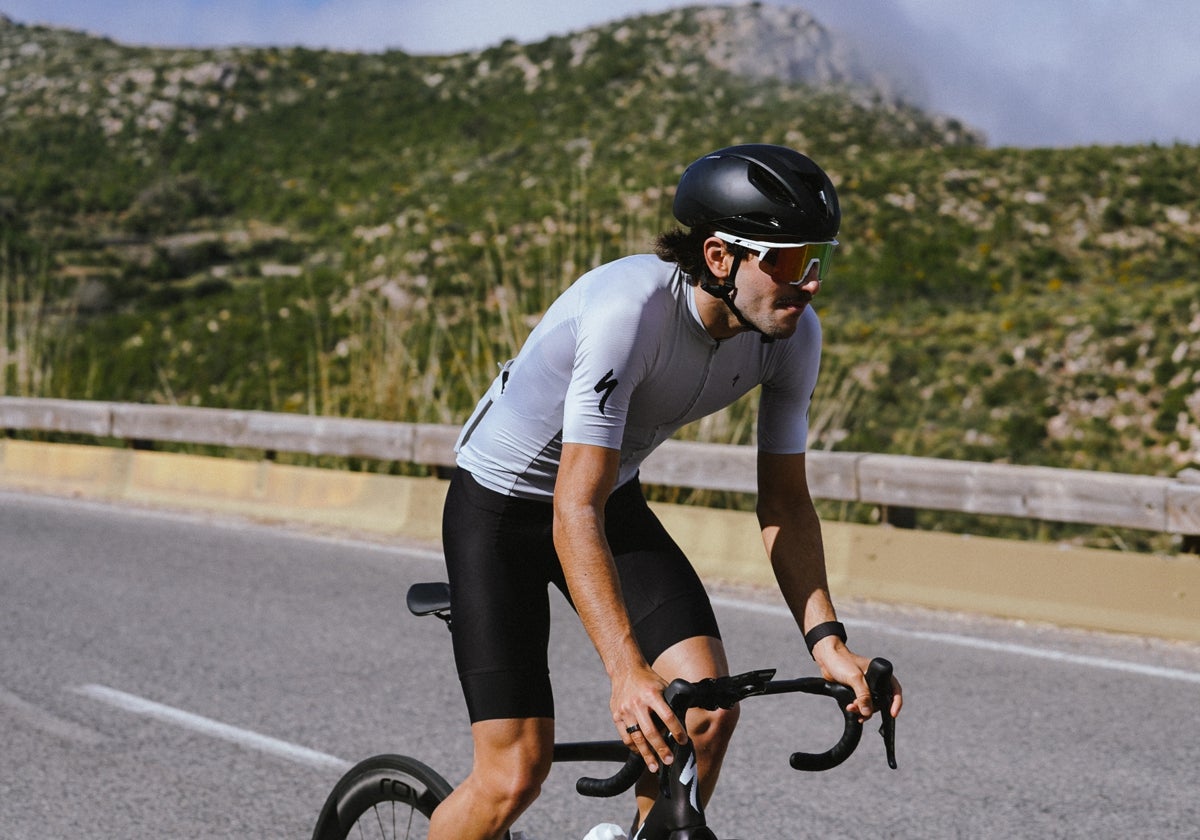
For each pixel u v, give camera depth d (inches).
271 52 3056.1
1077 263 1295.5
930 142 2529.5
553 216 1318.9
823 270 86.9
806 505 103.0
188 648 245.9
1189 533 246.2
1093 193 1457.9
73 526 382.0
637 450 102.8
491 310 892.6
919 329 922.1
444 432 355.6
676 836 77.3
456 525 103.1
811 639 95.3
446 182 1959.9
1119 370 711.1
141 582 304.5
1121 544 327.3
